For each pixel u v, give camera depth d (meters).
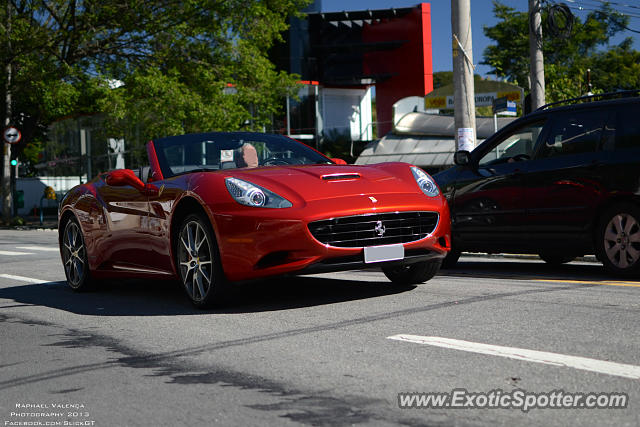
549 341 3.96
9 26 27.05
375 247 5.36
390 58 45.03
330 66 45.03
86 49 27.91
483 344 3.95
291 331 4.64
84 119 39.44
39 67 26.42
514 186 7.26
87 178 38.62
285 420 2.90
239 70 28.94
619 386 3.08
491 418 2.79
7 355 4.53
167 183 6.04
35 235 21.78
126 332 5.02
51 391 3.61
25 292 7.68
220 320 5.22
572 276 6.89
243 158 6.39
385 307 5.32
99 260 7.05
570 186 6.78
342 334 4.44
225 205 5.39
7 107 30.25
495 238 7.49
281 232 5.22
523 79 49.16
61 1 27.66
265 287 6.77
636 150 6.39
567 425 2.67
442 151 30.80
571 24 15.33
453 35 12.26
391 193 5.57
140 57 28.33
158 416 3.08
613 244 6.55
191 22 28.00
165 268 6.16
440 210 5.75
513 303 5.22
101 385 3.65
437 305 5.28
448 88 34.22
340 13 43.78
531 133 7.30
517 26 50.53
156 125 27.30
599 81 50.50
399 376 3.43
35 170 48.81
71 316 5.89
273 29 29.47
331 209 5.27
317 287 6.61
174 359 4.09
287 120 43.47
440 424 2.75
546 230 7.01
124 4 27.25
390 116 45.38
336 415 2.92
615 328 4.23
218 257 5.48
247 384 3.47
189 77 28.48
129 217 6.50
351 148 44.28
